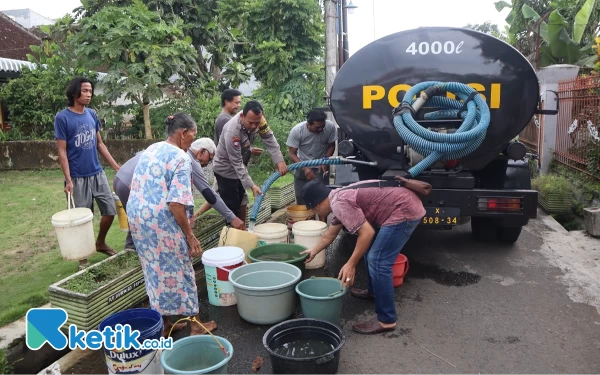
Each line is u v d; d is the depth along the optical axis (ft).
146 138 33.65
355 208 9.59
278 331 9.51
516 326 10.75
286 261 12.23
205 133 32.86
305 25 34.04
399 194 10.02
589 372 8.93
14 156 33.58
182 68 33.50
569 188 21.15
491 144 12.99
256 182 25.76
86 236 13.41
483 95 12.71
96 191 14.51
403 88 13.00
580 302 11.84
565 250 15.75
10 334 10.43
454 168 13.05
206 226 15.01
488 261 14.96
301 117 33.60
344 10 28.94
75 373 9.37
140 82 31.22
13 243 17.30
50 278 13.89
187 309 10.09
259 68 35.27
